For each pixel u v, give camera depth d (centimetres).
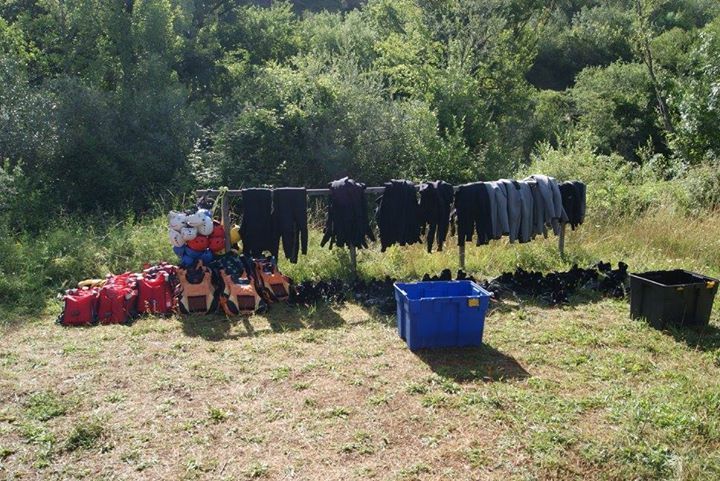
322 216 1030
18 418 418
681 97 1712
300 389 460
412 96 2055
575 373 487
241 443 388
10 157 1165
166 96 1475
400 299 550
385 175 1445
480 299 528
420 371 489
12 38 1516
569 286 694
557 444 382
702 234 894
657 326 579
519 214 732
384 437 394
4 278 687
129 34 1694
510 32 2447
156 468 363
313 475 355
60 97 1295
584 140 1786
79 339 562
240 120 1377
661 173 1539
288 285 671
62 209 1016
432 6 2469
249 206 664
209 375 482
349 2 4619
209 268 644
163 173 1327
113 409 430
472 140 1906
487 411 424
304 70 1562
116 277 668
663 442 384
